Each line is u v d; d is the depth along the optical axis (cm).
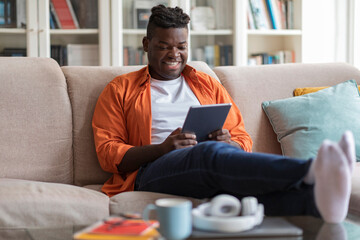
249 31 354
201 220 100
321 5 389
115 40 331
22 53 322
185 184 142
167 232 93
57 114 180
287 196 120
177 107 186
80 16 329
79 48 331
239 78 206
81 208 144
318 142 190
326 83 215
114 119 180
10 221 137
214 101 193
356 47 382
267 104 202
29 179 174
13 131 174
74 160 183
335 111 195
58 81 185
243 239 97
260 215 103
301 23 361
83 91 188
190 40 347
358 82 219
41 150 176
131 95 184
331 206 107
